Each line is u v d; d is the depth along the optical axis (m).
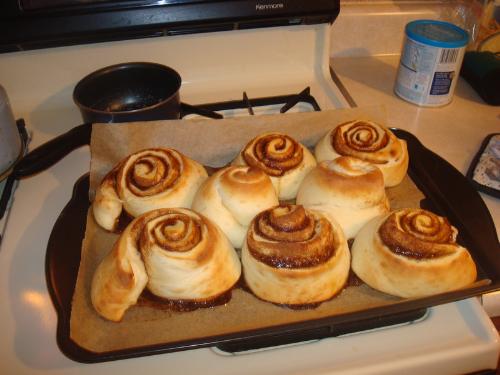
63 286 0.48
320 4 0.74
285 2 0.73
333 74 0.85
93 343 0.45
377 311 0.44
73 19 0.67
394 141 0.63
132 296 0.48
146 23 0.69
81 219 0.57
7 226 0.56
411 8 0.93
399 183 0.64
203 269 0.49
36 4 0.65
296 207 0.52
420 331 0.44
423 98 0.81
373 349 0.43
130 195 0.58
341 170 0.58
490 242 0.53
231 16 0.72
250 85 0.81
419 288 0.49
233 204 0.55
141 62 0.71
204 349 0.42
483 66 0.83
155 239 0.50
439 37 0.77
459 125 0.77
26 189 0.61
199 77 0.81
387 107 0.82
